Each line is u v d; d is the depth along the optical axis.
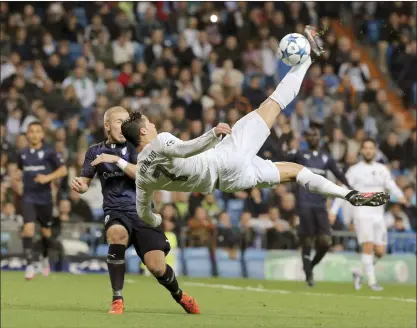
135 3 35.78
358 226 20.86
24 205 20.77
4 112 29.88
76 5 35.16
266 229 26.02
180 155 10.27
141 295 16.70
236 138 10.84
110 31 34.28
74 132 28.86
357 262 24.52
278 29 35.06
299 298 17.08
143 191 10.93
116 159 11.80
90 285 19.34
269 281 23.41
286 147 27.64
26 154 20.75
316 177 10.95
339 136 29.95
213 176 10.72
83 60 31.41
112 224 11.88
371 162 20.66
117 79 32.19
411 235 26.19
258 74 33.91
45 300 15.11
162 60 33.19
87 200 28.16
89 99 31.30
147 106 30.58
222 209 27.61
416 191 29.97
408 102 35.56
